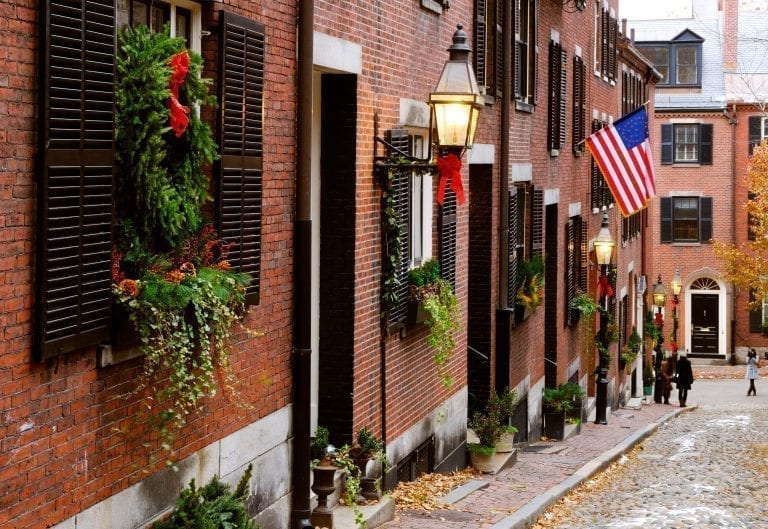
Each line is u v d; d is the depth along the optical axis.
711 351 56.06
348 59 11.20
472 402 18.81
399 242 12.47
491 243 18.72
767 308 55.19
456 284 15.85
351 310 11.57
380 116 12.30
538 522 13.52
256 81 9.01
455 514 12.69
